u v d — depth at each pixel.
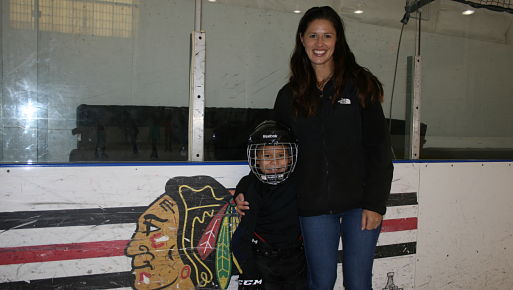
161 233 1.69
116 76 1.75
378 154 1.38
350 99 1.44
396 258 2.13
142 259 1.67
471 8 2.42
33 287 1.55
